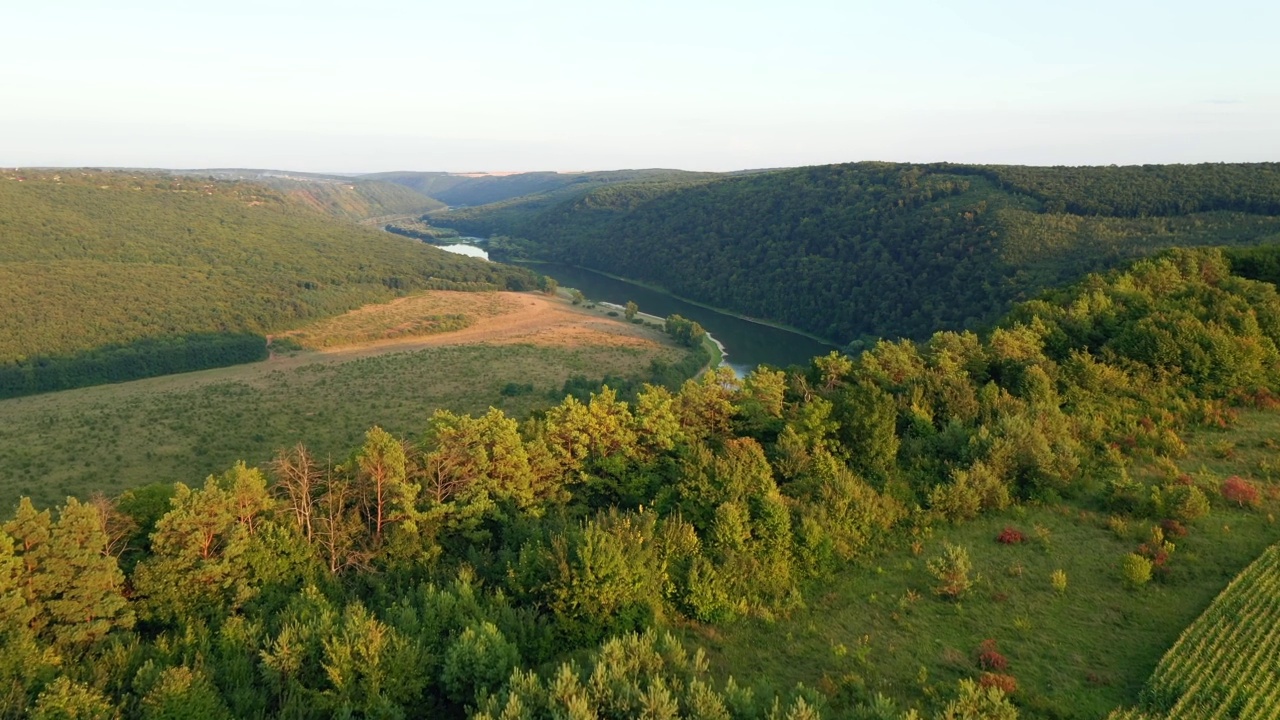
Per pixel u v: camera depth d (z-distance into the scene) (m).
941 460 50.25
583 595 35.19
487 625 31.06
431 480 45.06
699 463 44.91
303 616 32.44
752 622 37.16
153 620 35.41
